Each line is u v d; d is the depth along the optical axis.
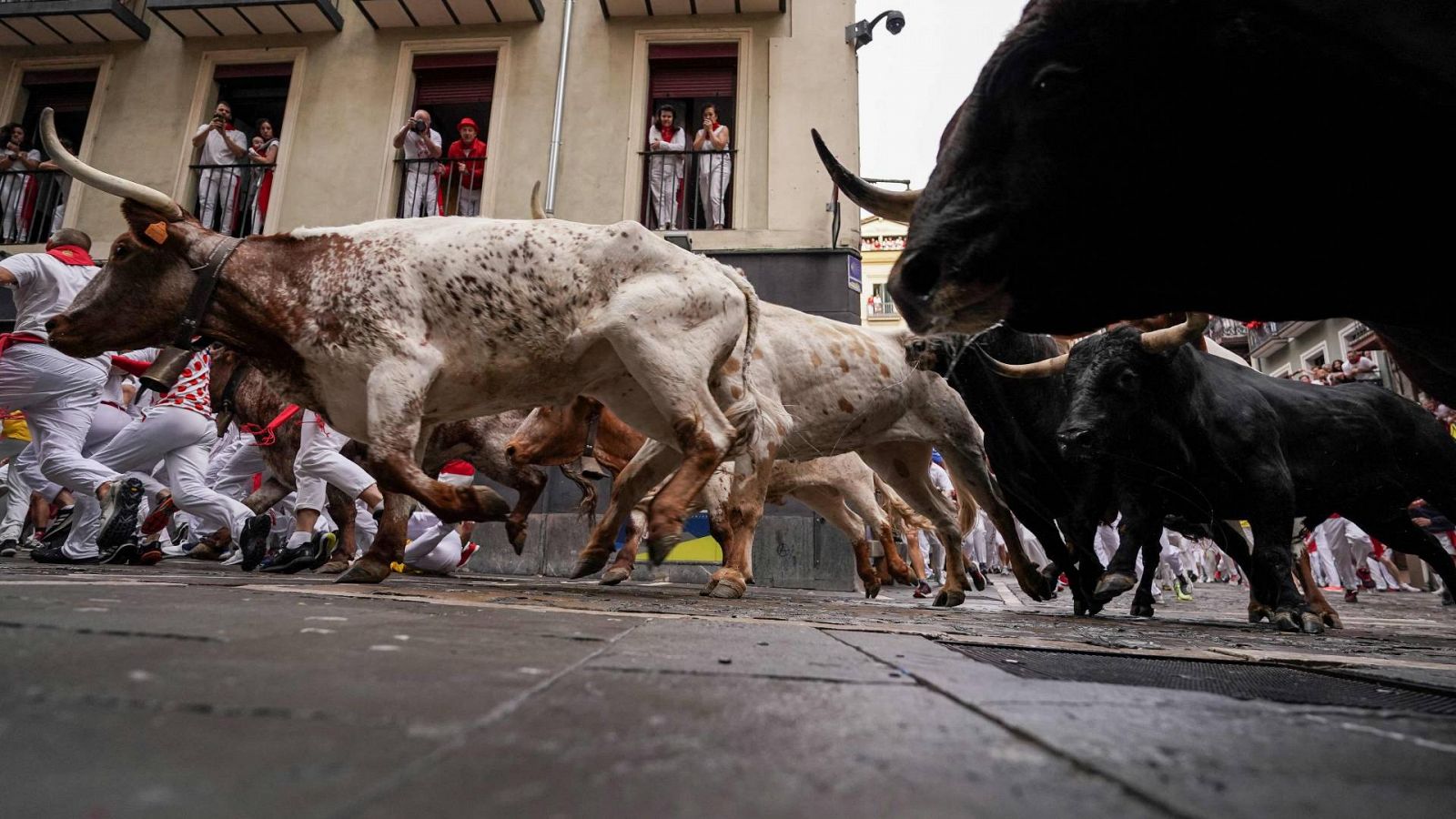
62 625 1.41
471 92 13.50
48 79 14.17
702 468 4.46
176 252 4.51
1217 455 5.09
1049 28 2.04
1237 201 1.92
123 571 4.30
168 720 0.79
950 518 6.93
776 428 5.95
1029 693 1.26
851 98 12.47
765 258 11.73
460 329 4.45
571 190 12.48
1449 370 2.23
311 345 4.35
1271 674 2.09
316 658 1.23
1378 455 5.83
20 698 0.85
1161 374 5.00
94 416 6.25
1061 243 2.12
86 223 13.16
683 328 4.63
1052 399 6.09
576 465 7.85
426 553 7.42
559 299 4.50
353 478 6.02
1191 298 2.12
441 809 0.55
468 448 7.27
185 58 13.82
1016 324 2.27
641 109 12.73
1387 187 1.74
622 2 12.70
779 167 12.20
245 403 6.98
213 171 13.21
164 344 4.66
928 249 2.18
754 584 10.06
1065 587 12.00
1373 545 15.12
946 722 0.98
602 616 2.58
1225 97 1.83
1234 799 0.70
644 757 0.74
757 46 12.77
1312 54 1.71
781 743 0.83
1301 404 5.71
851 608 4.62
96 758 0.64
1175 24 1.85
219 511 6.25
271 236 4.63
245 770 0.62
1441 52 1.57
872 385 6.57
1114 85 1.96
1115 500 5.92
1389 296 1.89
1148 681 1.77
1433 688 1.85
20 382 5.76
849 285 11.59
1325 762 0.89
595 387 4.91
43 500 8.11
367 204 12.84
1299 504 5.70
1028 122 2.07
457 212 12.74
